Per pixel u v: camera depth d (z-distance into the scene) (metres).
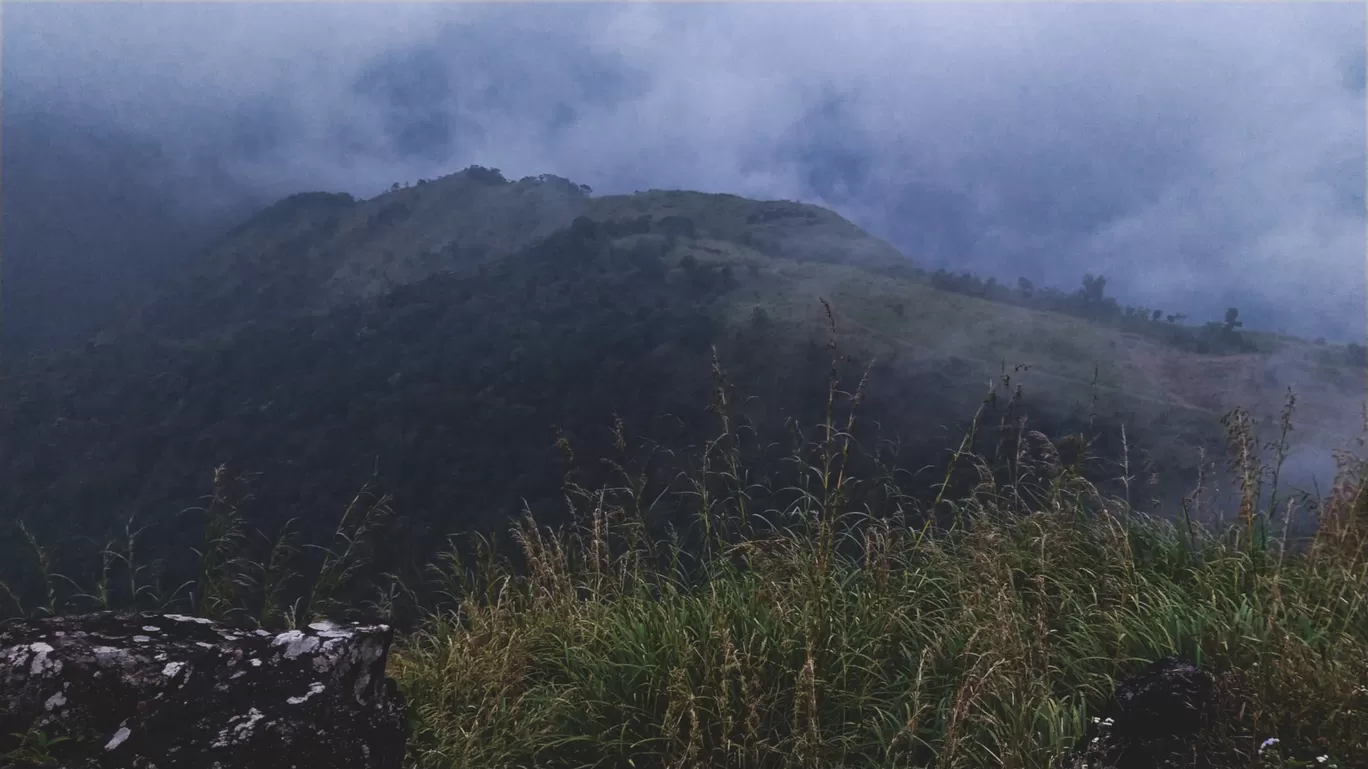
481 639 3.99
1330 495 4.22
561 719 3.44
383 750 2.80
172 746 2.51
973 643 3.37
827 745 3.14
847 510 4.07
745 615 3.62
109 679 2.66
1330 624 3.50
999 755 2.94
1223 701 2.89
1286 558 4.16
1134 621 3.54
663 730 3.20
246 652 2.88
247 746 2.54
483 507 62.59
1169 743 2.86
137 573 4.04
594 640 3.83
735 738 3.20
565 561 4.37
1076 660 3.43
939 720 3.19
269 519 66.19
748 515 4.11
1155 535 4.15
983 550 3.92
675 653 3.50
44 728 2.54
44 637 2.82
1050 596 3.78
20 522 4.17
